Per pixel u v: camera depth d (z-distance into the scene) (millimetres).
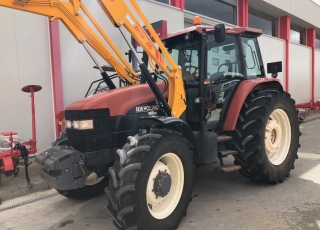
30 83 5141
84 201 3521
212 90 3561
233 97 3586
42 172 2863
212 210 3053
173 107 3109
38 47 5211
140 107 3072
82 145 2789
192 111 3477
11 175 4125
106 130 2857
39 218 3088
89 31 3252
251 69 4070
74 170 2711
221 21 9156
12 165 3637
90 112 2775
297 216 2812
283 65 12344
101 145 2836
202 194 3516
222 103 3695
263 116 3447
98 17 5793
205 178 4105
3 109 4863
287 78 12500
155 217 2555
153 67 3672
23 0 2465
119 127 2939
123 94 2992
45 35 5285
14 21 4918
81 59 5715
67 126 2973
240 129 3553
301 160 4812
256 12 11875
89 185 3527
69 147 2896
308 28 15195
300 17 13227
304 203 3113
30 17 5082
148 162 2449
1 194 3586
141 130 2730
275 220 2752
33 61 5160
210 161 3201
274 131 3871
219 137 3500
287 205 3080
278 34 12867
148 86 3209
